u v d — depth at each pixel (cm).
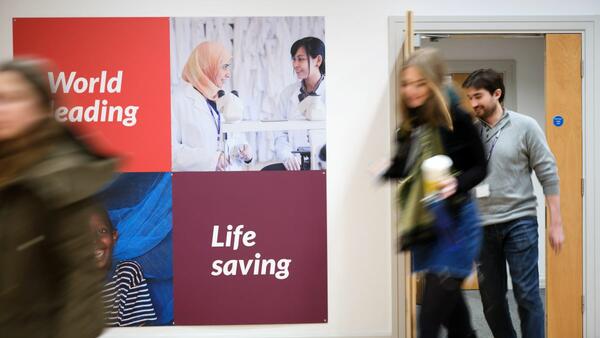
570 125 320
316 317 312
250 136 310
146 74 309
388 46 312
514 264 275
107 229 306
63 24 308
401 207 192
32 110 116
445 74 183
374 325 314
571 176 320
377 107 312
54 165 115
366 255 313
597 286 321
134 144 308
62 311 117
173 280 309
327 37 311
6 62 119
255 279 311
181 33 308
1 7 308
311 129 311
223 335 310
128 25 308
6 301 114
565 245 322
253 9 309
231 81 308
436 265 179
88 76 308
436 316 182
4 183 114
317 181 311
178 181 308
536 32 317
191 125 309
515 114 278
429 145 184
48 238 115
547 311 323
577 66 319
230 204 310
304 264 312
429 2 313
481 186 277
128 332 308
